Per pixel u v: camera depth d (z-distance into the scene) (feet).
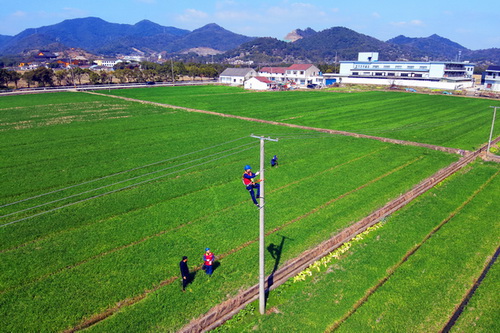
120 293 65.31
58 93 351.05
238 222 92.48
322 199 107.34
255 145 163.63
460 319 61.31
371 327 59.16
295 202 104.94
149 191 110.63
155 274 70.95
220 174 126.52
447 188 120.06
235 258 76.59
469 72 501.15
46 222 90.07
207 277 70.28
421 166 140.15
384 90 406.82
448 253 80.64
